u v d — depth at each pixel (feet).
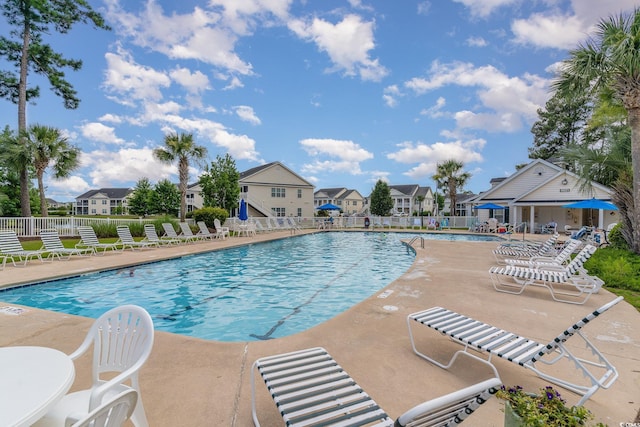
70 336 12.84
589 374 8.41
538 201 69.56
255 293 23.67
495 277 23.70
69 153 53.83
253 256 41.29
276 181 108.68
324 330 13.29
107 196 212.64
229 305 20.76
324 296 22.97
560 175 67.26
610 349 11.57
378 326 13.76
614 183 31.99
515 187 77.10
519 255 32.14
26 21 58.75
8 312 15.70
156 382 9.25
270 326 17.15
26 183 53.88
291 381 7.29
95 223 52.60
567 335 8.53
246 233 67.21
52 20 60.34
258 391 8.80
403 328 13.56
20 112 59.06
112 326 7.20
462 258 33.60
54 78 65.21
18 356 5.79
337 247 51.88
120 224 55.36
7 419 4.06
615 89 27.40
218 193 81.51
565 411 5.48
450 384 9.21
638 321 14.52
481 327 10.87
